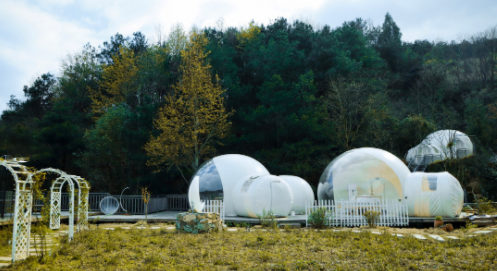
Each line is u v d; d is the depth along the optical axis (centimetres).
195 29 4397
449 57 5584
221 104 2742
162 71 3769
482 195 2569
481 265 763
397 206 1517
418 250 922
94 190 3006
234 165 1862
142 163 2955
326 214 1463
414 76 4700
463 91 4331
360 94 3338
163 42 4812
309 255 871
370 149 1822
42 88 4369
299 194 1894
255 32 4459
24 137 3194
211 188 1781
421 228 1516
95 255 891
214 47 3634
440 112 3788
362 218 1491
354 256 857
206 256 869
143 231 1309
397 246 965
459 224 1542
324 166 2948
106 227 1510
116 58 3731
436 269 739
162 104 3338
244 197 1644
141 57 3922
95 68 4372
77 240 1088
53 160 2898
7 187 2381
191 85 2650
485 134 3178
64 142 2923
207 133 2827
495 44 5141
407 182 1644
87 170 3000
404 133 3212
